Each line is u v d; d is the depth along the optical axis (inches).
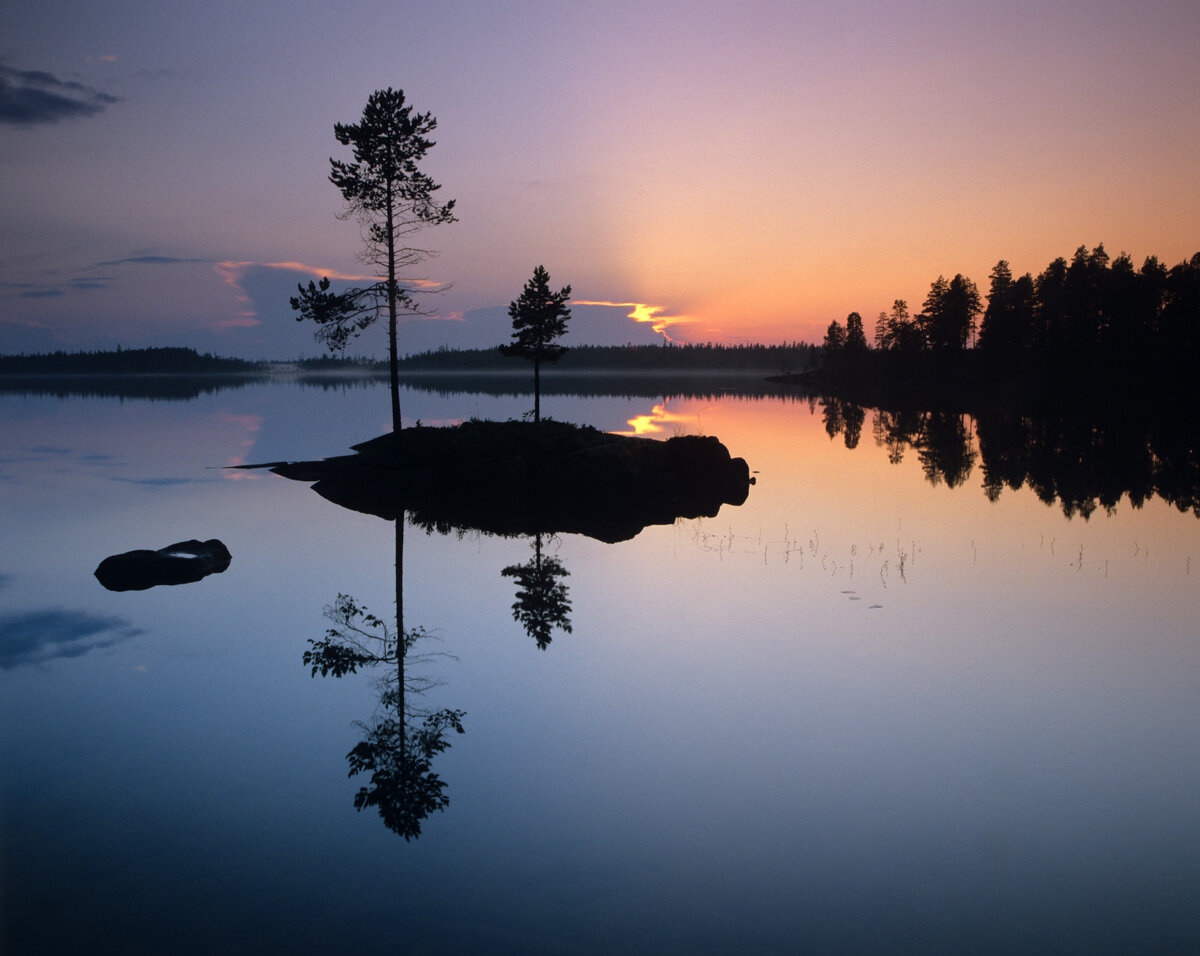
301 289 1288.1
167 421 2755.9
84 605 606.5
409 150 1309.1
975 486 1163.3
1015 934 232.7
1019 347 3897.6
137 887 254.1
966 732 372.2
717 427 2303.2
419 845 280.8
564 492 1123.9
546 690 428.1
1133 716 388.2
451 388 5777.6
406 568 713.0
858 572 678.5
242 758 352.5
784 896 251.6
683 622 542.9
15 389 5871.1
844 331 6348.4
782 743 360.8
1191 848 278.1
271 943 226.5
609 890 254.7
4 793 319.6
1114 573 665.6
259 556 770.2
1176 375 3120.1
